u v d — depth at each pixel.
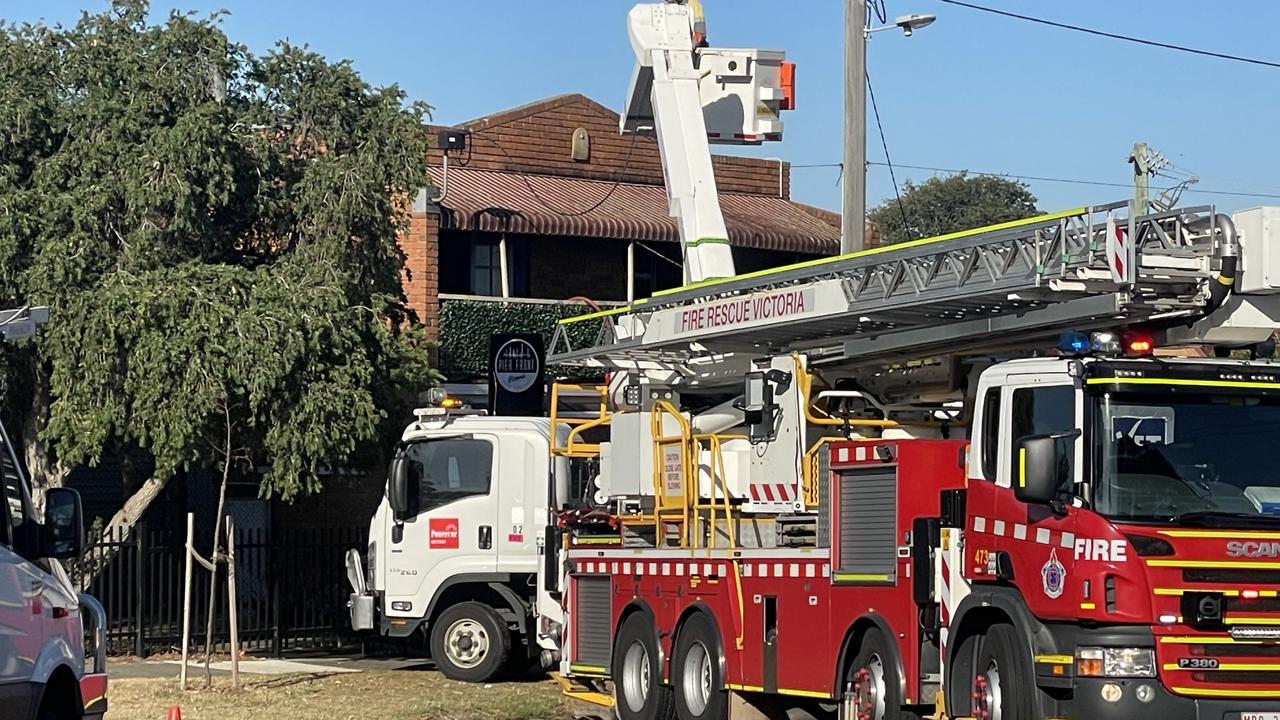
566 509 17.66
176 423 18.27
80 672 10.03
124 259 19.80
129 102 20.58
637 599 15.37
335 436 19.27
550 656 17.61
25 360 20.23
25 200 19.62
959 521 11.42
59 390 19.11
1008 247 10.81
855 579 12.27
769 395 13.73
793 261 32.50
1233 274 10.20
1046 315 11.06
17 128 20.08
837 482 12.61
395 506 19.11
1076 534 10.20
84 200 19.75
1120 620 9.98
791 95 17.78
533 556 18.80
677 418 14.96
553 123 32.38
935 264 11.43
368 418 19.61
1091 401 10.36
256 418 19.17
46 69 20.83
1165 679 9.94
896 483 11.86
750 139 17.70
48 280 19.22
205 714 15.62
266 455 20.66
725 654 13.90
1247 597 10.08
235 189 20.61
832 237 32.38
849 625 12.30
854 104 19.16
